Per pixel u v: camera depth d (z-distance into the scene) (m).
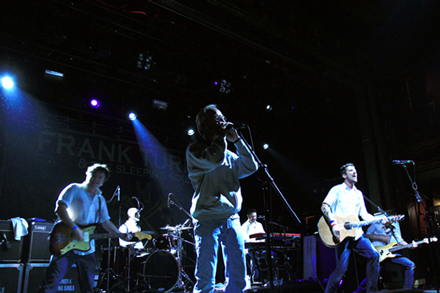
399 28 7.24
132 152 8.25
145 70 7.13
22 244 4.89
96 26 6.14
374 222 4.20
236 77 7.77
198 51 6.99
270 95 8.49
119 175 7.96
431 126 6.90
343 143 8.39
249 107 8.73
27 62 6.50
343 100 8.24
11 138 6.75
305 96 8.68
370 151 7.06
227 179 2.38
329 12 6.60
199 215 2.29
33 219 5.03
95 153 7.75
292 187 9.45
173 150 8.84
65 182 7.24
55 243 3.39
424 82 7.09
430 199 7.62
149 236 4.73
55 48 6.31
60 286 4.80
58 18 5.95
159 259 5.88
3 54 6.25
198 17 5.25
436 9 6.77
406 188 6.99
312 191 9.05
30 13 5.77
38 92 6.87
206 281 2.20
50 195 7.02
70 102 7.21
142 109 8.04
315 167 9.01
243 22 5.68
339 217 4.28
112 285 6.05
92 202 3.73
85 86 7.29
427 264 6.37
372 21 7.06
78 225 3.58
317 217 8.70
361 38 7.41
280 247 5.90
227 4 5.36
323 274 6.71
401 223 6.46
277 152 9.75
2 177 6.55
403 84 7.41
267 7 5.88
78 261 3.51
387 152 7.02
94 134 7.75
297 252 7.11
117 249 6.34
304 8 6.40
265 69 7.54
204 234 2.28
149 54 6.91
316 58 6.67
